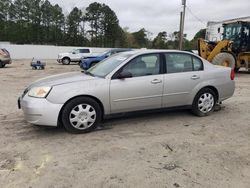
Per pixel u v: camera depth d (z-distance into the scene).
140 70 5.93
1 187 3.56
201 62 6.66
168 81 6.12
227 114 6.93
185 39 56.22
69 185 3.60
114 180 3.72
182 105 6.43
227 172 3.94
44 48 46.25
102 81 5.60
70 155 4.49
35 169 4.02
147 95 5.94
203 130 5.70
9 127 5.92
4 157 4.43
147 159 4.34
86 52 31.05
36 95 5.30
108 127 5.89
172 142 5.03
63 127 5.86
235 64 17.44
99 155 4.49
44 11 79.56
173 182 3.67
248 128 5.84
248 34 17.69
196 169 4.02
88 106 5.49
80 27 83.31
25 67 24.67
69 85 5.41
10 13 78.31
